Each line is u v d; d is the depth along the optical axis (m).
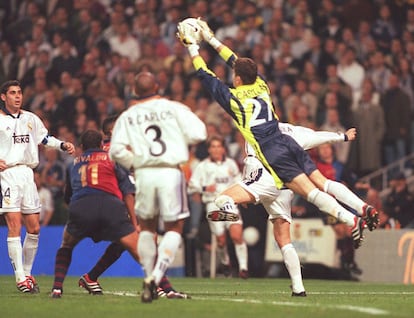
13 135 36.50
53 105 78.00
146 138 28.05
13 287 40.19
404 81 71.38
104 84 76.44
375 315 24.98
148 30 80.62
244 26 76.81
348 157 66.88
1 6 89.50
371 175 66.56
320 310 26.55
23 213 36.91
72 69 80.44
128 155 28.22
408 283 52.72
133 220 32.03
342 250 55.84
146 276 28.75
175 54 75.69
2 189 36.25
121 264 57.62
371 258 54.94
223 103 31.64
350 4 75.69
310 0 76.44
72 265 57.72
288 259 33.62
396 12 75.12
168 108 28.17
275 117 31.64
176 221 28.27
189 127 27.94
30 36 87.00
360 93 71.38
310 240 57.00
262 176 32.97
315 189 30.73
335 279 56.19
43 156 73.12
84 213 30.80
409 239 53.56
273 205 33.44
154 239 28.97
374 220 30.81
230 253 59.97
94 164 31.05
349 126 67.75
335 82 69.56
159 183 27.94
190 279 55.06
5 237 57.66
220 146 57.22
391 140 68.62
